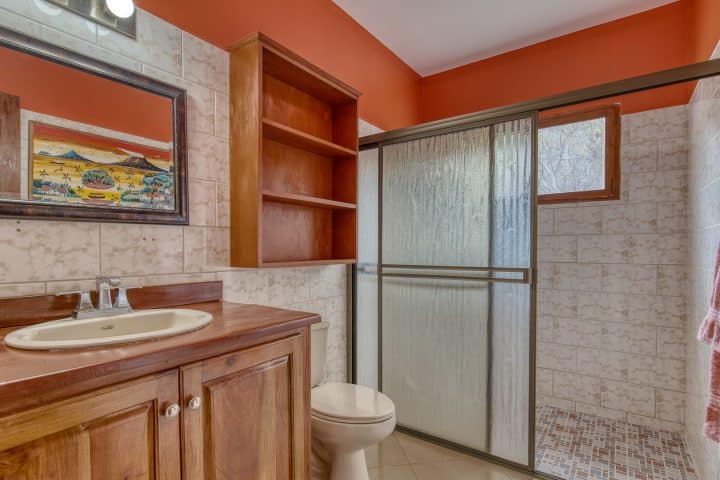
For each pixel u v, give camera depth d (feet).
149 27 4.40
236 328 3.41
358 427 5.00
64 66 3.71
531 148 6.04
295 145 6.22
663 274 7.65
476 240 6.60
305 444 4.02
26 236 3.49
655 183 7.69
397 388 7.52
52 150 3.62
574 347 8.57
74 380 2.26
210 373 3.05
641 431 7.66
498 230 6.37
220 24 5.20
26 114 3.47
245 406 3.35
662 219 7.64
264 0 5.90
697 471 6.29
